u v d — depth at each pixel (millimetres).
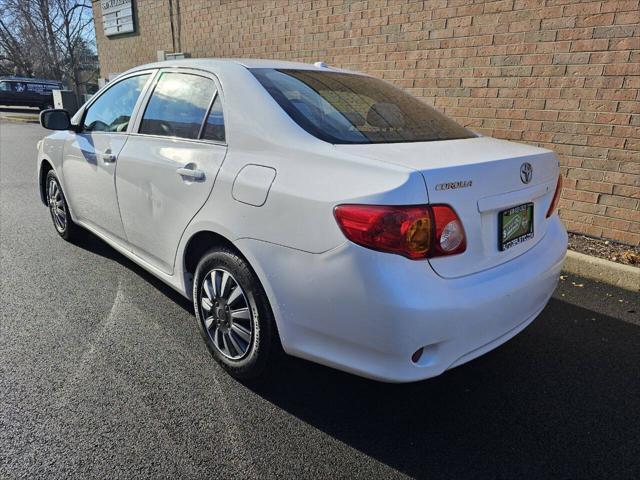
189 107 2891
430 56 5645
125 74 3652
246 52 8234
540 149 2635
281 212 2184
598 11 4312
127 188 3260
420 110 2986
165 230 2947
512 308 2246
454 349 2066
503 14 4938
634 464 2143
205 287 2695
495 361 2906
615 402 2551
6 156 10242
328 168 2117
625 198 4461
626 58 4234
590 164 4617
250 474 2055
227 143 2572
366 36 6281
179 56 9836
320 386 2637
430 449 2215
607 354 2996
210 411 2414
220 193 2486
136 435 2242
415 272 1925
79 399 2467
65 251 4492
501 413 2461
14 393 2498
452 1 5316
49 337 3025
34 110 27516
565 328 3301
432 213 1923
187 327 3180
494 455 2184
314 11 6855
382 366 2010
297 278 2139
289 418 2389
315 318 2125
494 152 2369
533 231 2498
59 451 2133
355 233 1928
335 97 2725
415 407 2496
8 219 5500
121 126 3479
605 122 4453
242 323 2516
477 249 2113
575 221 4816
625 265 4023
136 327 3168
